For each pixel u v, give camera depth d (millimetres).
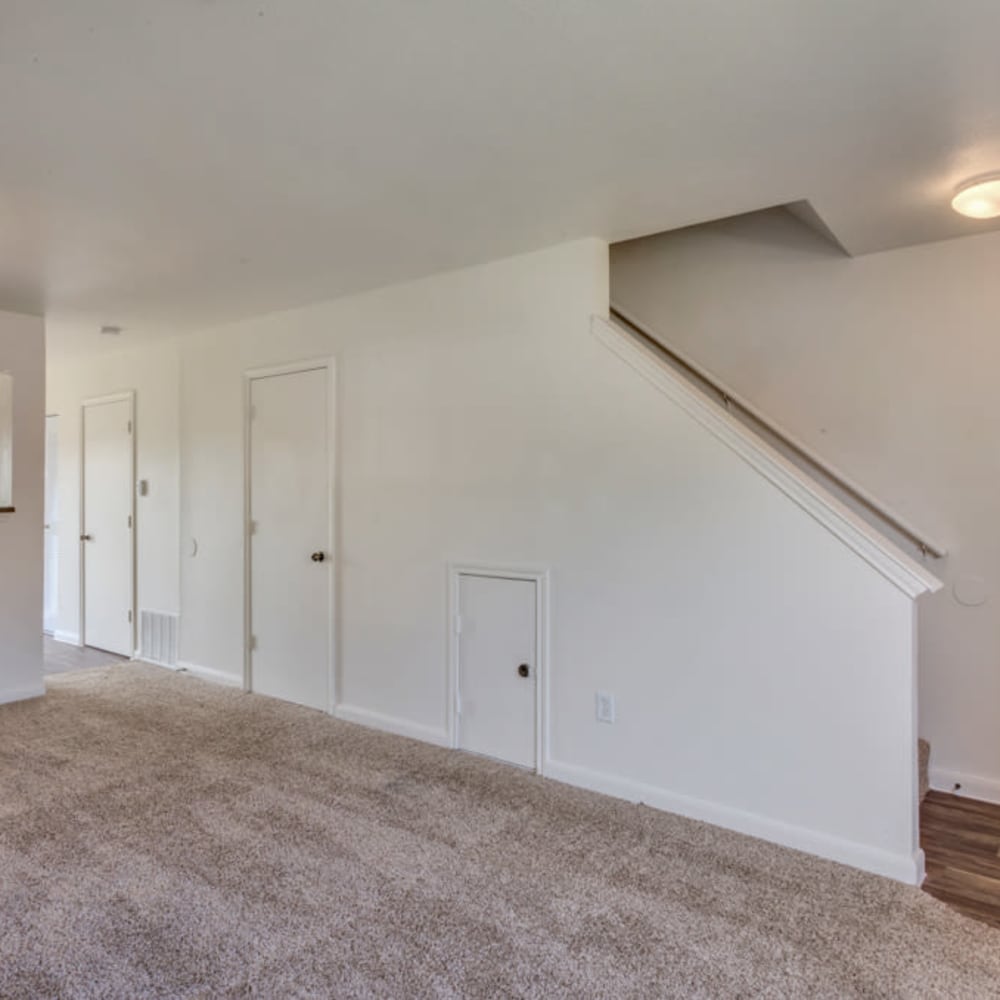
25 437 4172
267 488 4199
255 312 4105
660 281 3688
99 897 2094
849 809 2344
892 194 2482
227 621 4453
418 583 3482
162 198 2506
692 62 1697
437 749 3336
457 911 2043
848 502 3150
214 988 1719
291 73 1743
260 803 2734
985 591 2885
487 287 3223
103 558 5508
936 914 2062
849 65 1710
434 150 2152
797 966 1822
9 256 3113
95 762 3141
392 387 3584
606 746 2871
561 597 2996
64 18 1519
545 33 1583
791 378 3311
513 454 3137
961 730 2941
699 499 2650
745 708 2547
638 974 1784
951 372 2947
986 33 1577
